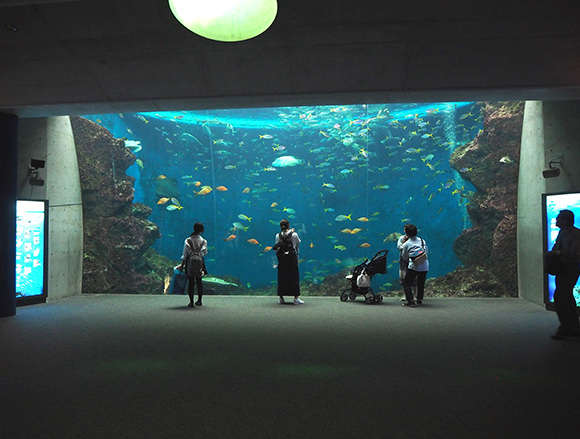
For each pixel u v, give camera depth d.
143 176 36.22
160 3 5.18
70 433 2.66
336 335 5.76
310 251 43.62
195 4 4.44
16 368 4.18
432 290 11.95
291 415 2.96
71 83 6.62
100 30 5.64
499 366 4.23
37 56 6.11
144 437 2.60
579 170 7.23
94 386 3.62
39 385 3.65
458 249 13.31
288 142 40.47
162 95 6.80
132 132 33.66
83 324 6.62
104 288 11.99
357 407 3.12
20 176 8.65
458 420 2.86
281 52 5.94
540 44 5.55
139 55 6.06
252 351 4.88
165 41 5.79
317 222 43.00
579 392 3.43
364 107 29.03
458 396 3.35
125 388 3.57
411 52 5.83
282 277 8.76
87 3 5.22
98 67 6.30
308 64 6.11
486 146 12.59
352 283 8.97
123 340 5.48
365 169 38.91
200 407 3.12
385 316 7.30
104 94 6.82
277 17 5.33
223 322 6.79
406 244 8.54
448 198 37.94
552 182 8.05
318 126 32.81
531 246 9.03
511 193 11.42
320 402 3.22
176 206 18.02
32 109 7.33
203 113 32.66
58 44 5.89
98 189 12.88
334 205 41.38
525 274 9.43
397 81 6.32
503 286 10.88
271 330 6.13
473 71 6.05
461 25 5.36
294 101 6.98
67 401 3.25
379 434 2.63
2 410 3.06
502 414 2.96
